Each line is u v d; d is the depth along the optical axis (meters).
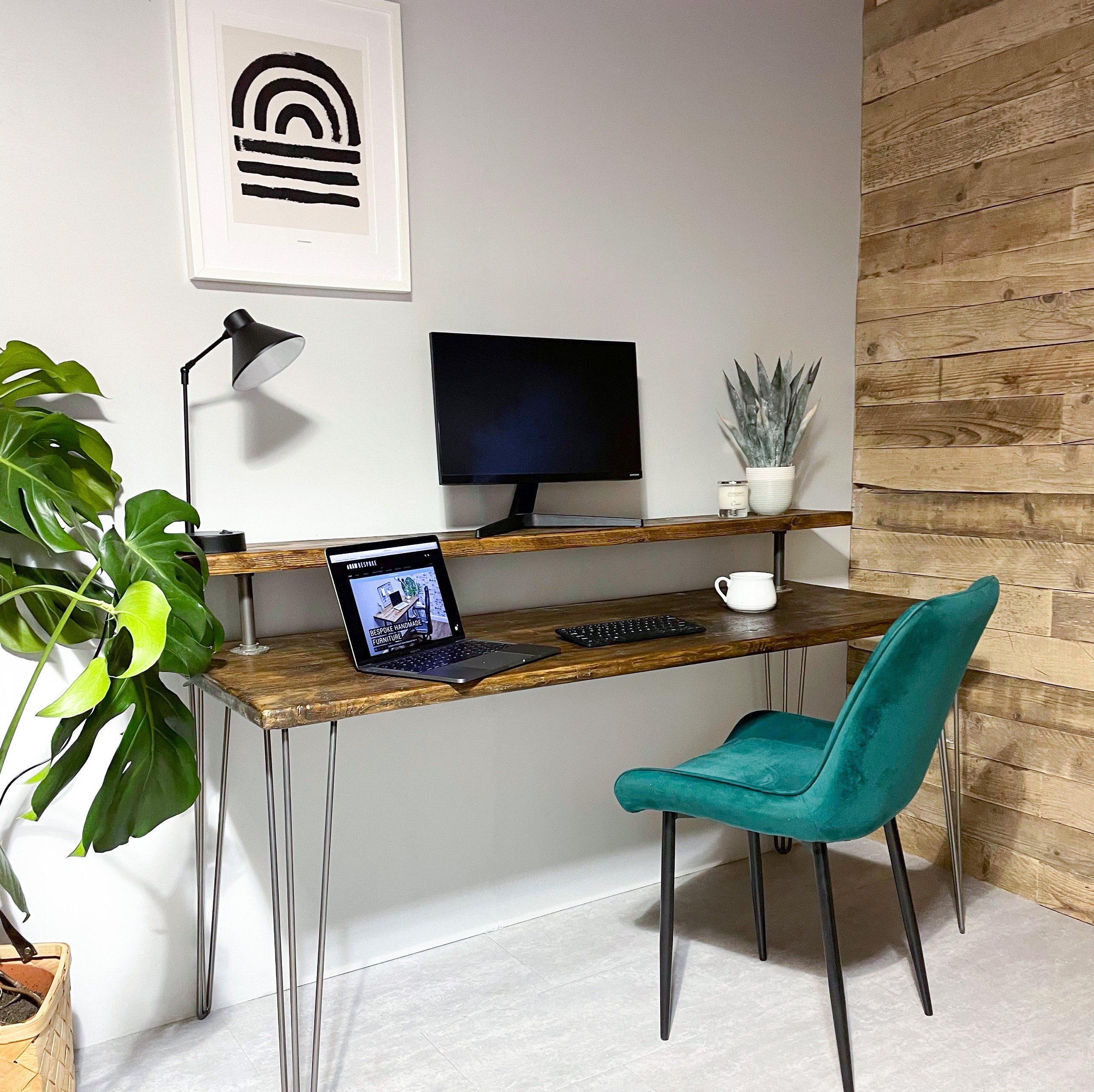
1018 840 2.44
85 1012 1.90
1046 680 2.37
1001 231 2.41
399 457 2.14
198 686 1.80
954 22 2.48
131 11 1.82
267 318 1.98
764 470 2.45
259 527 2.00
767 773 1.78
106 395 1.84
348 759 2.12
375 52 2.02
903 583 2.71
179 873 1.96
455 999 2.02
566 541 2.07
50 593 1.76
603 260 2.36
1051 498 2.33
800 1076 1.75
